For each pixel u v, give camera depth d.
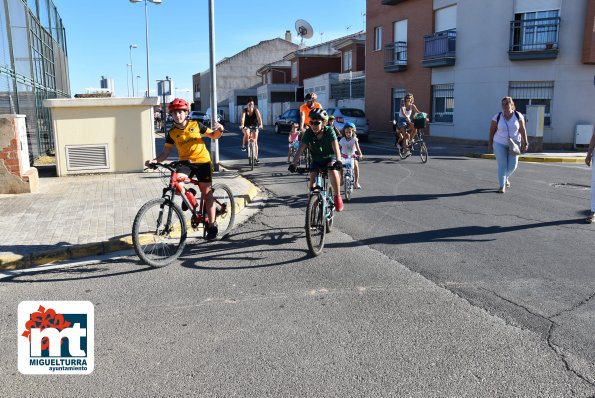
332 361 3.68
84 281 5.43
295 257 6.12
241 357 3.76
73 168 12.29
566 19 19.38
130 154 12.60
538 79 20.22
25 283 5.42
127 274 5.63
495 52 21.08
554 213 8.21
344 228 7.39
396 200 9.36
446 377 3.45
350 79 32.84
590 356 3.71
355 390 3.31
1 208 8.50
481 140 22.02
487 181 11.48
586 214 8.12
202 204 6.54
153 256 6.02
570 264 5.71
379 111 28.94
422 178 11.96
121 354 3.84
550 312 4.46
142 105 12.50
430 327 4.20
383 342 3.95
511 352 3.78
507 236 6.89
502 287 5.05
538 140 18.48
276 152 19.08
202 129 6.37
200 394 3.30
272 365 3.64
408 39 25.97
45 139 17.84
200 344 3.97
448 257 6.02
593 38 18.89
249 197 9.59
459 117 22.92
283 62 56.59
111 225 7.36
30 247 6.33
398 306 4.62
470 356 3.72
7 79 12.25
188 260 6.09
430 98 24.80
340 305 4.67
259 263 5.92
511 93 21.02
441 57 22.98
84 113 12.23
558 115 19.98
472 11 21.75
